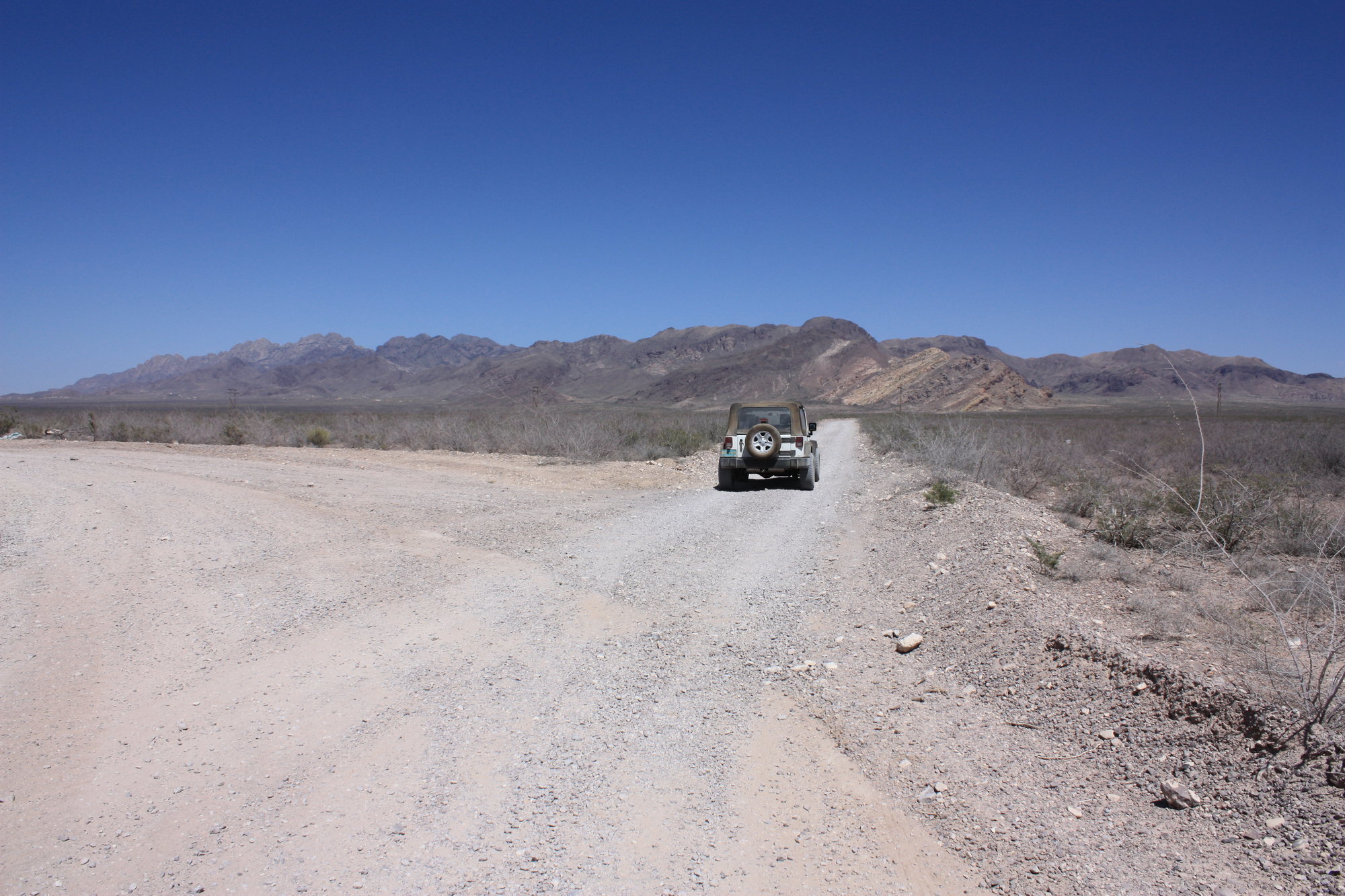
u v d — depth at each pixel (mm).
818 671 5496
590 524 11430
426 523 11219
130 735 4535
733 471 15938
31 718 4707
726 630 6516
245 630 6402
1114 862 3076
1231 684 4059
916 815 3596
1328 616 5633
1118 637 5164
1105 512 9828
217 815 3678
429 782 3990
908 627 6375
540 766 4156
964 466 15555
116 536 9578
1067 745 4059
